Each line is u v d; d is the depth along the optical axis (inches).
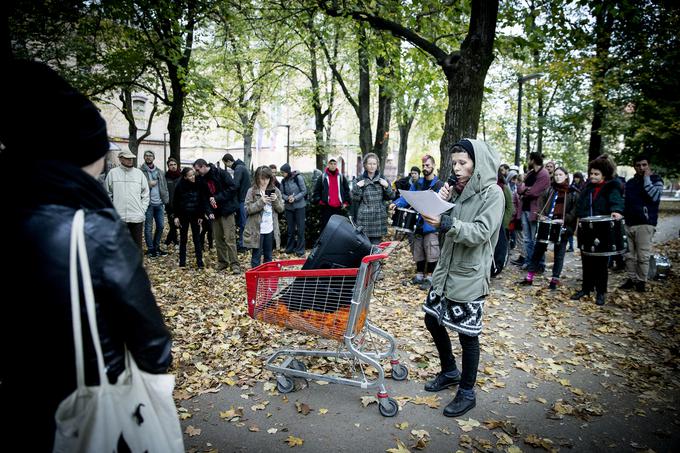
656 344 178.7
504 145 1003.3
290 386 135.6
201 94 530.6
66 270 44.3
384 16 319.3
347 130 1079.0
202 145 1218.0
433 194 107.7
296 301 125.4
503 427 117.0
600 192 229.0
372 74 591.2
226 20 404.8
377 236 281.0
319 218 386.6
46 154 47.6
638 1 475.2
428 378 145.5
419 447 107.6
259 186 279.7
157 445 49.9
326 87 740.7
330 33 524.7
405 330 192.9
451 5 322.0
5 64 46.6
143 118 1097.4
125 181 290.7
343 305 122.2
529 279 274.5
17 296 44.3
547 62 510.3
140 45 442.6
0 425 46.3
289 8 363.9
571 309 227.1
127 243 49.0
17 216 44.3
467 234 110.0
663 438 113.3
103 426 46.8
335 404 129.0
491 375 149.9
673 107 597.0
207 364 159.3
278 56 567.5
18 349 45.4
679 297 245.0
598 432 116.2
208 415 123.5
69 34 431.5
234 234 299.6
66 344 45.2
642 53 553.3
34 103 46.0
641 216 251.9
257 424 118.3
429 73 412.8
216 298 242.2
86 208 48.3
